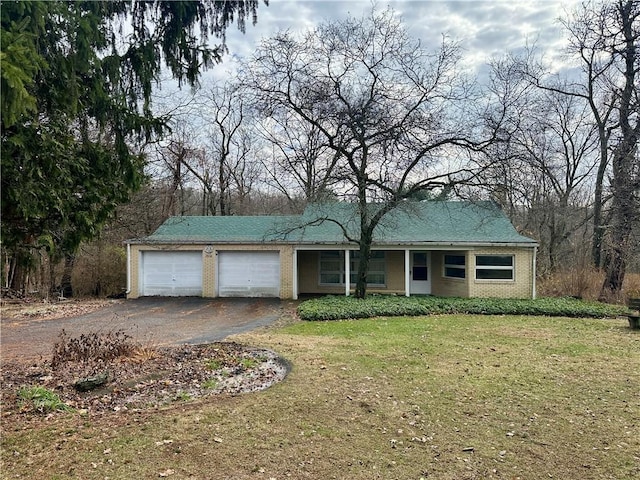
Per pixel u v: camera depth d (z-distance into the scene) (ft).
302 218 63.16
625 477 12.69
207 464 13.28
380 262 63.87
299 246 58.13
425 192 56.90
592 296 55.77
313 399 18.76
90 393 19.52
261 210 110.22
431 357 26.05
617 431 15.83
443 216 62.54
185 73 20.81
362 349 27.94
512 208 77.97
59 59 16.21
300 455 13.91
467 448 14.49
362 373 22.58
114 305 52.80
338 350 27.63
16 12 13.64
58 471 12.73
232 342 30.30
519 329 35.99
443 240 55.42
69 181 16.55
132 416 16.88
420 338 31.78
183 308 50.62
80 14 16.52
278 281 59.16
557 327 37.17
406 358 25.72
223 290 59.77
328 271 64.80
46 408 17.44
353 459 13.69
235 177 102.47
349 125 47.01
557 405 18.38
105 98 18.49
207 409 17.56
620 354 27.27
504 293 54.90
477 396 19.39
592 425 16.35
